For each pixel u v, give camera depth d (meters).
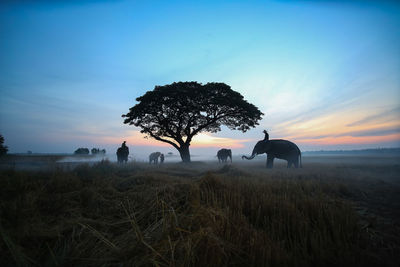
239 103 19.22
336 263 1.64
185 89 19.67
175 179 5.21
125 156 17.20
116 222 2.46
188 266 1.42
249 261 1.57
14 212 2.40
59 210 2.82
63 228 2.19
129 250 1.62
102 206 3.11
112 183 4.72
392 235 2.24
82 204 3.20
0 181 3.79
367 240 2.08
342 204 2.96
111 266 1.49
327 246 1.85
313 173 8.17
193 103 19.42
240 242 1.77
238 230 1.91
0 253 1.60
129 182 4.70
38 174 5.09
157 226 2.09
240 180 4.89
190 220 1.99
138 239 1.72
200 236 1.60
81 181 4.70
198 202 2.45
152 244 1.68
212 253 1.53
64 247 1.73
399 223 2.64
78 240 1.93
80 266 1.50
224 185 3.92
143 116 20.34
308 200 3.04
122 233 2.18
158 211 2.64
